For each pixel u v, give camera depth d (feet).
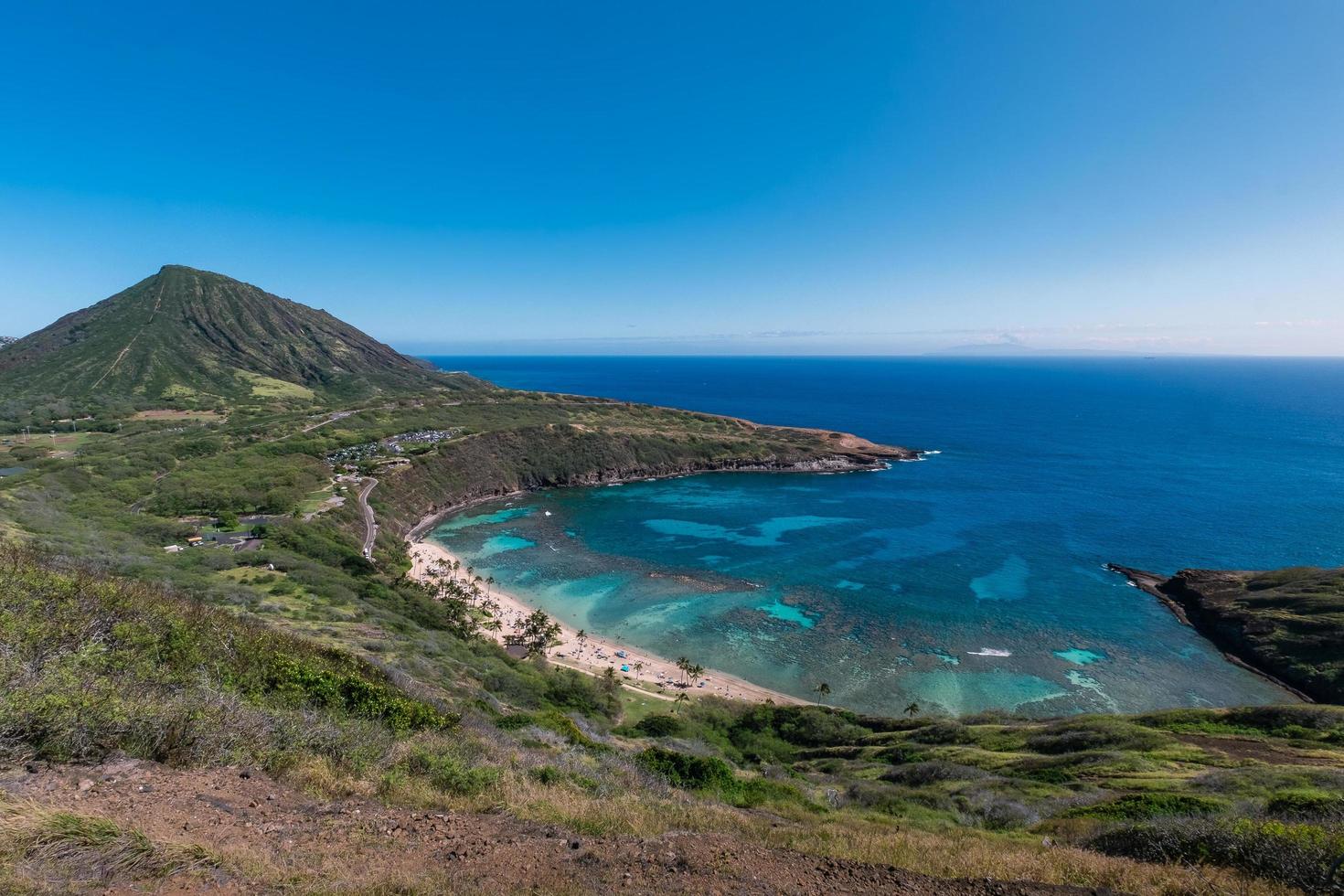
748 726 134.51
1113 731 106.73
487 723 67.82
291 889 21.86
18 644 37.78
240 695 42.63
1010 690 159.43
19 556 61.98
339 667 63.77
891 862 34.30
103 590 54.19
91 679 34.19
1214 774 76.13
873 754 110.63
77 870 20.33
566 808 35.42
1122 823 50.70
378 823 29.22
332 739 38.40
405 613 172.96
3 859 19.79
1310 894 30.81
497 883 24.64
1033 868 33.58
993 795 72.59
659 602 215.92
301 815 28.60
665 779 57.98
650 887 26.02
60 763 26.84
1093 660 173.88
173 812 25.62
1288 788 66.39
